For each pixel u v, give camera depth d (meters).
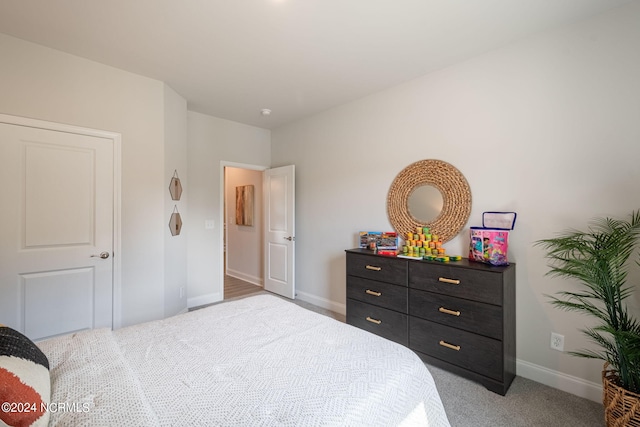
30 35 2.11
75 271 2.41
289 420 0.86
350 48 2.28
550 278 2.03
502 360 1.92
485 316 1.98
